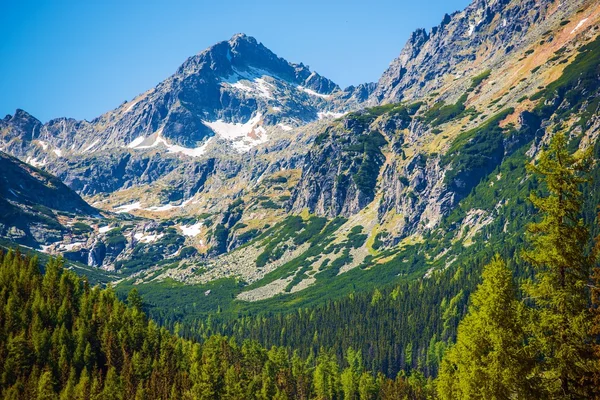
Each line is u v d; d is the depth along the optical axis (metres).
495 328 48.44
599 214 47.31
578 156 46.69
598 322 43.41
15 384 150.38
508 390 47.72
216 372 160.50
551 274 46.16
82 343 171.38
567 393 45.41
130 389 157.50
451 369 63.62
